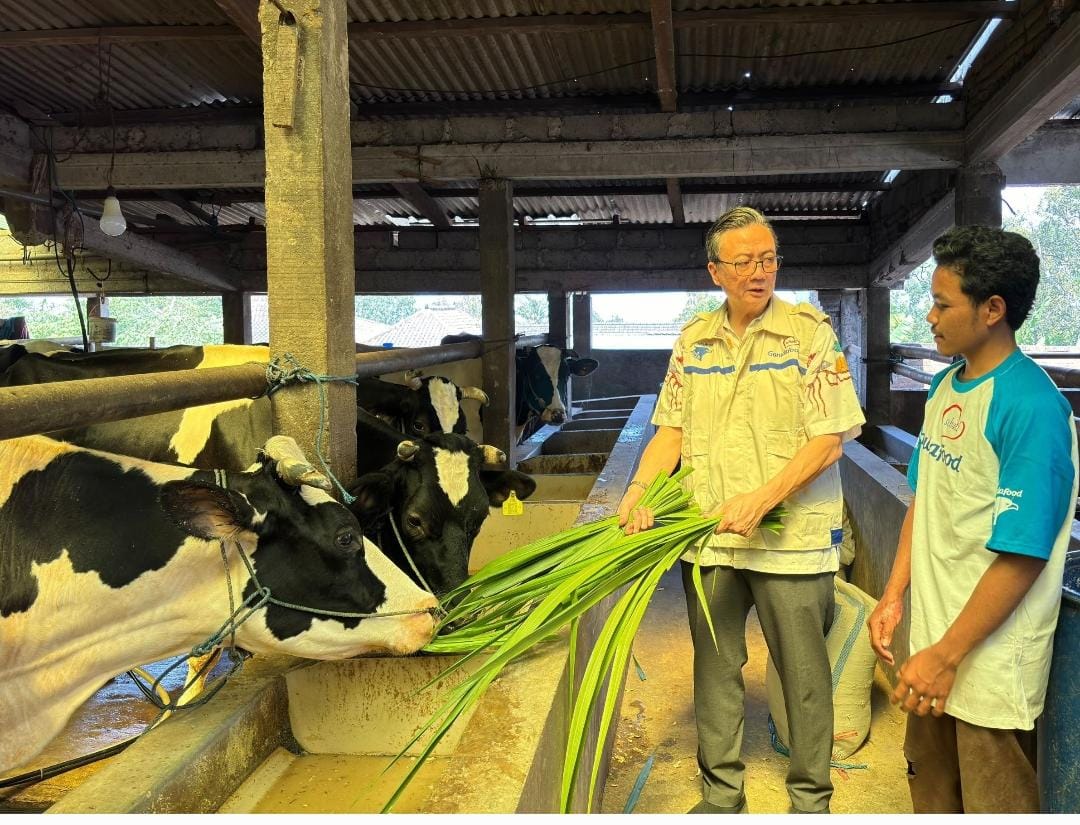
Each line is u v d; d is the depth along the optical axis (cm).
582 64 680
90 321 1060
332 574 243
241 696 248
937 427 217
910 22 601
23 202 780
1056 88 489
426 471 344
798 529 265
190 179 748
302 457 250
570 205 1063
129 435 347
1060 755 212
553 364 1005
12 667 221
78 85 741
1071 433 193
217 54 682
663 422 290
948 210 780
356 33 601
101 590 226
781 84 725
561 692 232
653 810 308
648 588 227
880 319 1095
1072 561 235
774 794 318
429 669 268
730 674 284
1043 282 2806
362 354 396
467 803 169
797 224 1106
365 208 1062
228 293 1195
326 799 244
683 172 706
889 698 398
